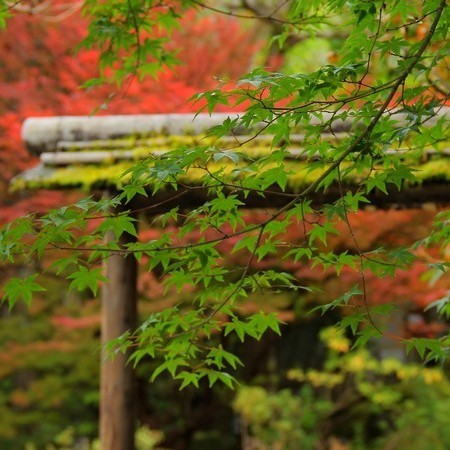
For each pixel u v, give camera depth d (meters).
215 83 12.58
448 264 4.31
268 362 15.34
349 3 3.81
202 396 15.12
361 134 3.63
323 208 3.81
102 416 6.73
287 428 12.80
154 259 3.90
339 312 14.88
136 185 3.65
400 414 13.77
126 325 6.73
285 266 10.77
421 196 6.37
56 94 12.66
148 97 10.79
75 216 3.68
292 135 6.44
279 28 13.76
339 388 14.45
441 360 4.53
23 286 3.90
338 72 3.50
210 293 4.26
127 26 5.53
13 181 6.88
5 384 14.02
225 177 3.78
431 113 3.72
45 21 13.34
